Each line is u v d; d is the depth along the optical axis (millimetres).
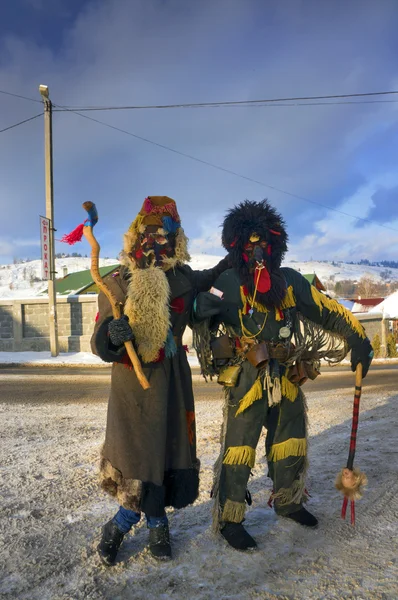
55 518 3516
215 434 5965
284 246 3305
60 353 23469
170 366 3006
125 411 2877
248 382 3186
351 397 9180
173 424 3002
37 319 24578
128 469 2785
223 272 3344
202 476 4438
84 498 3904
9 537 3207
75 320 24438
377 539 3139
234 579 2691
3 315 24812
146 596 2543
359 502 3754
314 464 4715
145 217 3051
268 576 2719
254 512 3619
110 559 2848
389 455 4906
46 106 20453
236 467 3152
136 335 2836
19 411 7949
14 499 3871
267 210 3281
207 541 3160
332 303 3328
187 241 3174
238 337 3248
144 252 3008
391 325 36938
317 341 3387
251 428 3199
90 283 31719
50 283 21375
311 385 12383
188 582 2670
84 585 2637
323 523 3408
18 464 4805
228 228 3275
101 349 2785
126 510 2877
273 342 3201
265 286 3152
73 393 10531
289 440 3303
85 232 2928
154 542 2930
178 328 3105
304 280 3371
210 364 3330
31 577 2719
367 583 2615
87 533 3271
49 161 20531
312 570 2770
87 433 6180
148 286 2844
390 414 7074
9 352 24047
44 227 20922
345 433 5961
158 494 2867
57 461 4906
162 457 2855
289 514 3381
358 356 3270
